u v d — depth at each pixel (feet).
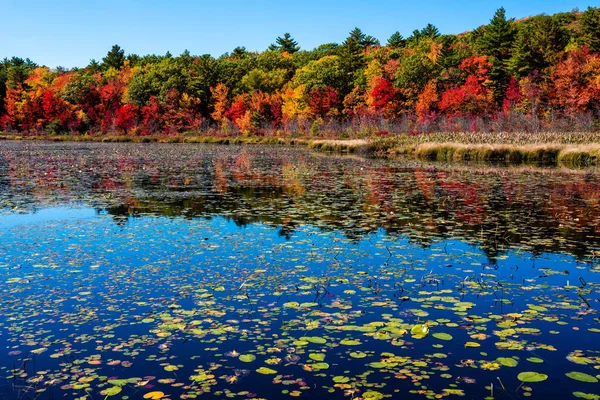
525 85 156.87
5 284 19.40
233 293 18.42
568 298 17.72
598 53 172.35
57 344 14.17
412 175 61.62
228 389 11.66
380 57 244.63
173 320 15.71
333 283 19.58
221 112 234.99
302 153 115.14
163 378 12.19
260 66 302.25
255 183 53.62
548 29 200.34
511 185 50.47
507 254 23.86
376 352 13.55
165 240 26.89
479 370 12.50
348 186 50.49
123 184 52.95
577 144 87.66
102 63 372.17
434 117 160.86
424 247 25.34
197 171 69.00
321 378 12.16
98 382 12.00
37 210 36.42
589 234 28.04
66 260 22.86
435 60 215.51
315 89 211.00
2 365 12.94
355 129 174.60
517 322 15.49
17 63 384.06
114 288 18.97
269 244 25.99
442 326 15.25
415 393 11.39
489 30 204.23
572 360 12.93
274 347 13.84
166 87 250.57
